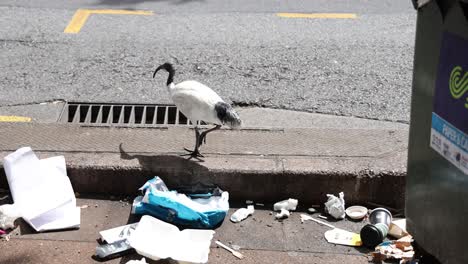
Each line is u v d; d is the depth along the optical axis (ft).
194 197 12.75
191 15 25.07
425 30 10.35
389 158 13.44
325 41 22.38
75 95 17.56
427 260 11.30
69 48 20.98
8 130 14.37
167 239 11.61
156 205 12.20
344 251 11.65
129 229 11.88
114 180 12.98
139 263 10.80
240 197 13.08
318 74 19.49
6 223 11.82
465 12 9.21
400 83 18.97
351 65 20.24
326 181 12.91
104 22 23.86
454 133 9.87
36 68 19.27
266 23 24.27
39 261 11.04
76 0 26.68
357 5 26.73
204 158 13.32
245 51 21.21
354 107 17.37
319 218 12.73
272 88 18.43
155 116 16.72
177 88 13.24
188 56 20.62
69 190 12.58
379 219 12.13
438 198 10.56
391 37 22.85
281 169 12.86
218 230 12.17
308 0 27.35
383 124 16.40
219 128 13.66
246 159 13.30
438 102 10.20
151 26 23.57
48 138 14.06
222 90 18.17
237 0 27.27
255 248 11.65
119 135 14.30
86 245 11.53
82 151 13.50
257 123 16.29
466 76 9.41
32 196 12.41
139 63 19.93
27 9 24.98
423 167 10.91
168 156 13.35
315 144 14.08
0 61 19.66
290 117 16.69
